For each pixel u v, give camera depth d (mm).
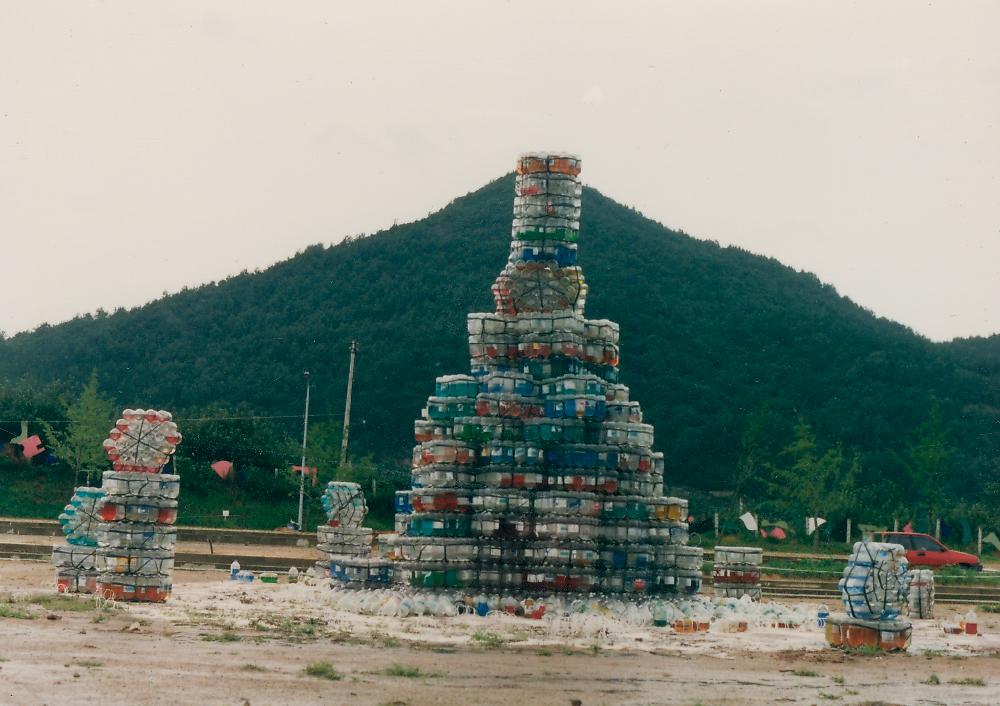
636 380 109812
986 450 106438
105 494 35781
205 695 20641
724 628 34031
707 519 78188
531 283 37719
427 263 130750
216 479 75312
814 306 132250
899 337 128500
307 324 120500
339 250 136750
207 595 37969
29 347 126000
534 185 38469
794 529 76125
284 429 101312
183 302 130750
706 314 124875
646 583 37438
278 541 62062
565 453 36531
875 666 28438
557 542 36156
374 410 104250
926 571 42062
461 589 36062
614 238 140125
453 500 36562
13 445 73688
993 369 124438
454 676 24141
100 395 87938
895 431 106625
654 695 23234
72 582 35875
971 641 34312
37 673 21672
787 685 25141
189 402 108312
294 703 20453
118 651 24750
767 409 94125
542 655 27859
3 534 56812
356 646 27719
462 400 37250
